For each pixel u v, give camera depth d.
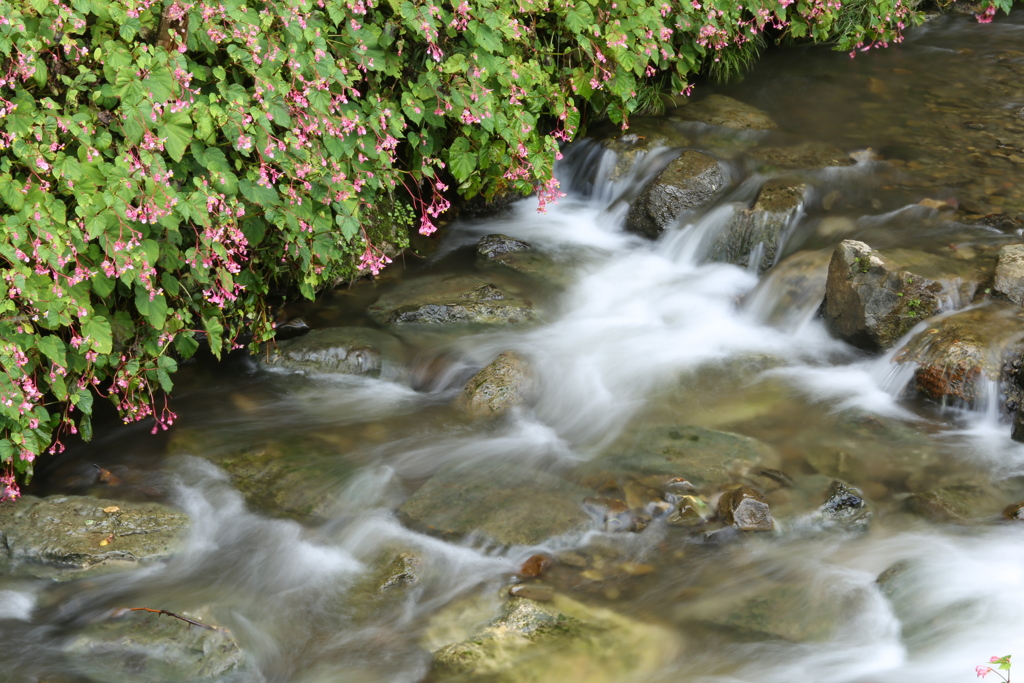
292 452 4.65
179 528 4.04
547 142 5.97
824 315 5.67
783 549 3.93
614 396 5.18
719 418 4.94
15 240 3.73
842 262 5.54
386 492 4.34
